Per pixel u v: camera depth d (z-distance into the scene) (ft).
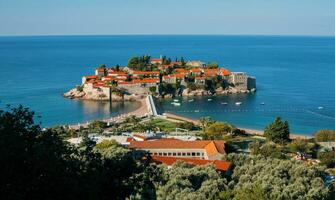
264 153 636.07
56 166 187.42
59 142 213.25
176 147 633.20
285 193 328.90
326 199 348.79
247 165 433.89
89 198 204.64
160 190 319.88
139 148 625.82
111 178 255.09
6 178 167.84
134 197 258.98
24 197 172.04
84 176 217.56
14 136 178.60
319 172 436.35
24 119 198.70
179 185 337.93
